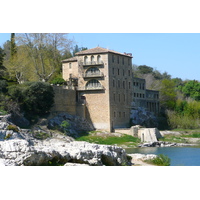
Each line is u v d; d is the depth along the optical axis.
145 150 99.38
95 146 65.56
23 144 54.28
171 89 169.75
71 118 121.44
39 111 109.44
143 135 118.94
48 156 55.12
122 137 118.69
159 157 71.81
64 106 122.31
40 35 128.25
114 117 128.12
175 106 159.38
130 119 137.00
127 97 136.50
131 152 94.38
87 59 129.12
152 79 187.12
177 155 86.50
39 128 101.75
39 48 127.25
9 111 99.12
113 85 128.75
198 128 144.12
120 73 133.25
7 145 53.75
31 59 130.25
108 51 126.56
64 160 56.97
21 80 125.69
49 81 132.75
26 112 106.69
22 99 107.12
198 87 197.12
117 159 64.44
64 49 132.12
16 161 52.09
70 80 130.12
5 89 107.56
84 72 129.25
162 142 112.69
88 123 126.75
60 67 143.75
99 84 127.44
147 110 147.62
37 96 108.56
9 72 126.00
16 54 132.38
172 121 146.00
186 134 130.00
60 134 105.88
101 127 126.44
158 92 160.50
